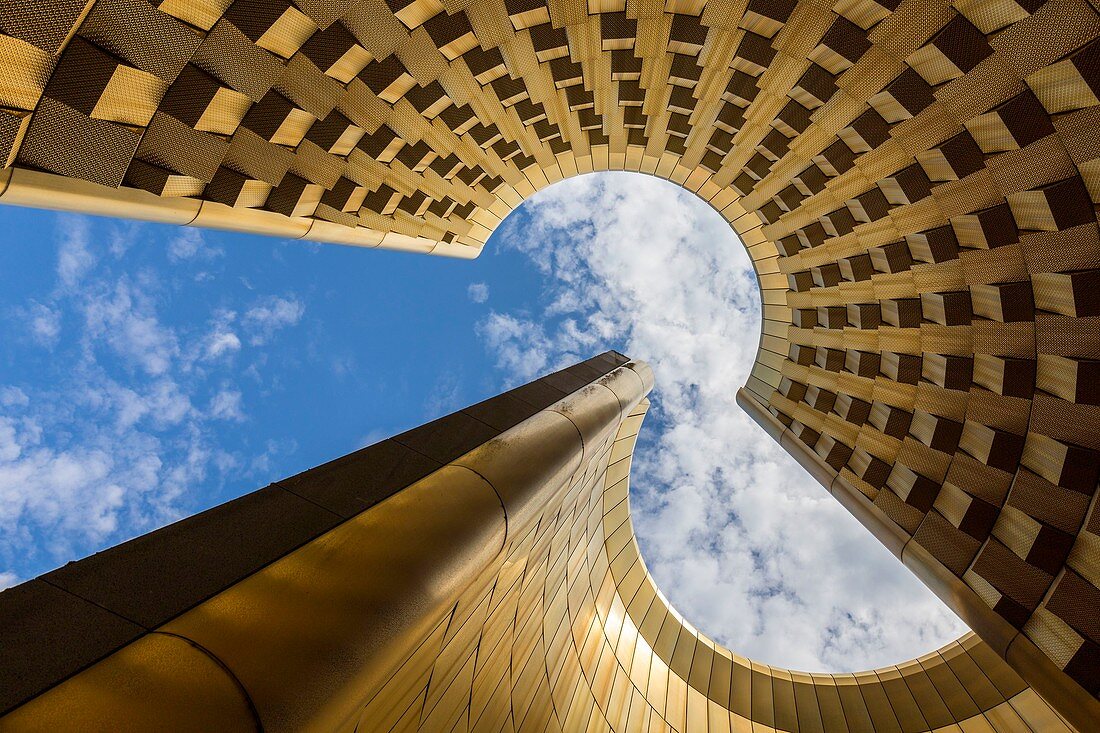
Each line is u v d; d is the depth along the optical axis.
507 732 15.63
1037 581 13.23
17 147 7.52
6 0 6.16
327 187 14.66
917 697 24.88
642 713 23.45
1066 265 11.38
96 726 4.29
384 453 9.79
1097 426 11.81
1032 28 9.20
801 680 27.19
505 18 13.07
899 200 14.88
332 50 10.88
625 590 27.62
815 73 13.23
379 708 8.80
